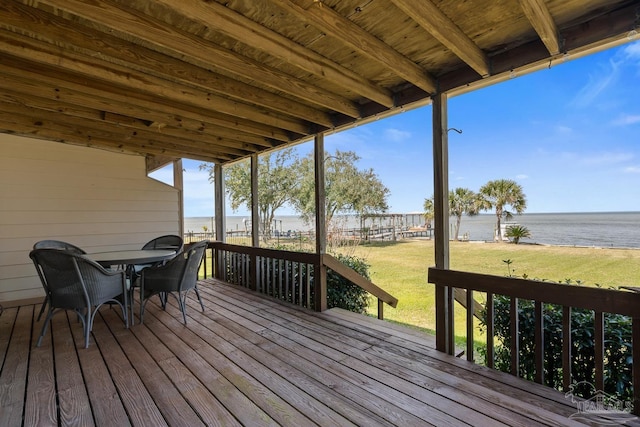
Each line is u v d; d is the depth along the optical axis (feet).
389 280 22.59
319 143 13.04
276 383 6.57
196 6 5.57
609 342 6.12
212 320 10.85
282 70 8.79
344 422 5.25
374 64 8.50
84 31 6.76
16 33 6.81
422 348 8.38
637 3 5.86
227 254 17.69
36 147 14.74
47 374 7.03
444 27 6.21
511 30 6.85
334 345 8.62
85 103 9.92
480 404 5.72
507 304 7.83
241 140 14.47
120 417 5.45
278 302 13.12
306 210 29.73
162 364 7.50
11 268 14.08
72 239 15.57
